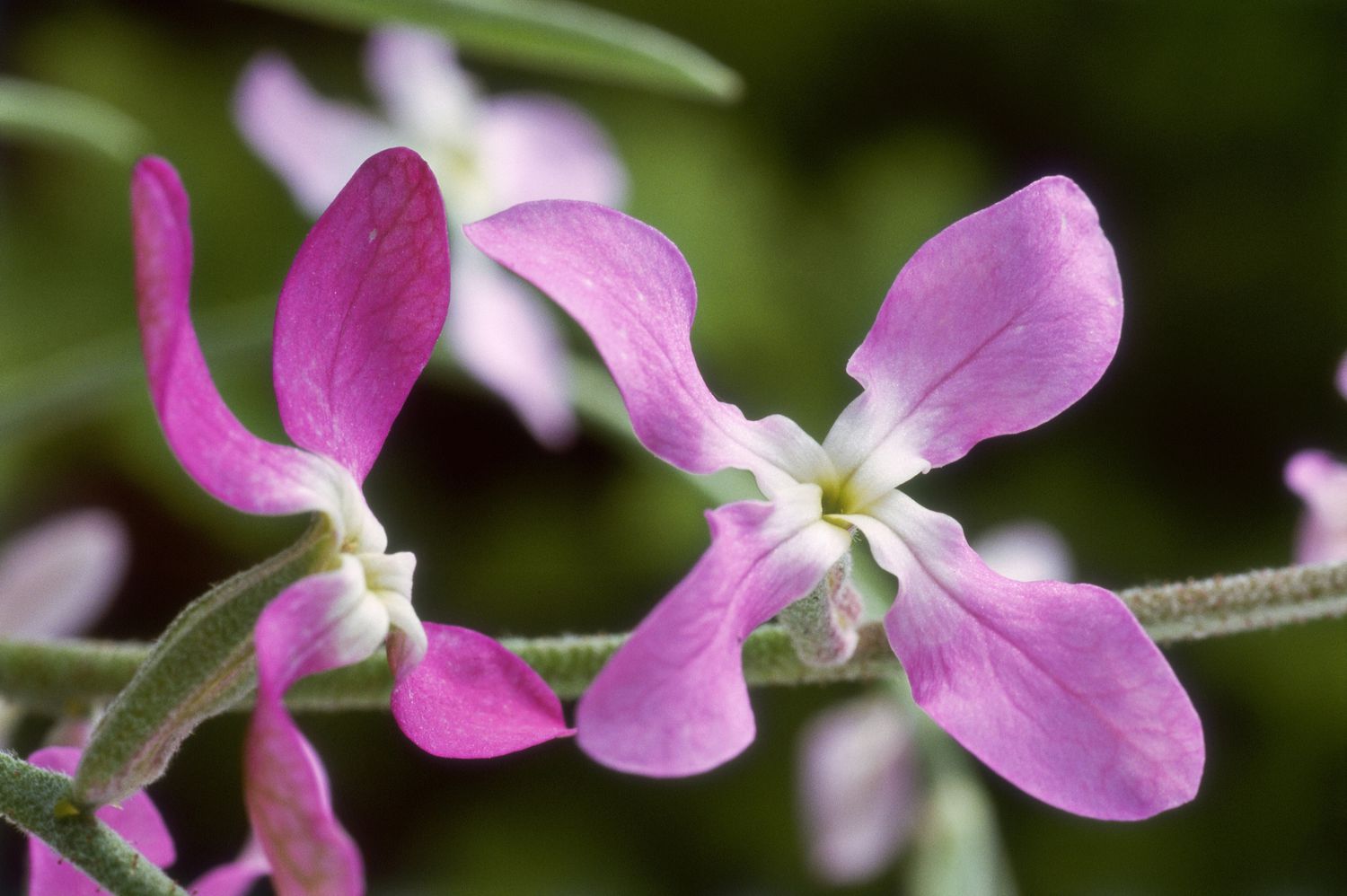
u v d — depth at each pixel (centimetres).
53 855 15
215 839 48
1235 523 54
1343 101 55
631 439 26
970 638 15
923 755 24
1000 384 15
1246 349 55
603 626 50
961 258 16
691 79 19
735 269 52
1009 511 52
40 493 46
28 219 48
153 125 50
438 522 50
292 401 15
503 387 27
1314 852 50
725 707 14
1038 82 56
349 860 14
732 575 15
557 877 49
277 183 50
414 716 15
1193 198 56
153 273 14
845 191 55
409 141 30
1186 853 50
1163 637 16
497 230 15
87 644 17
